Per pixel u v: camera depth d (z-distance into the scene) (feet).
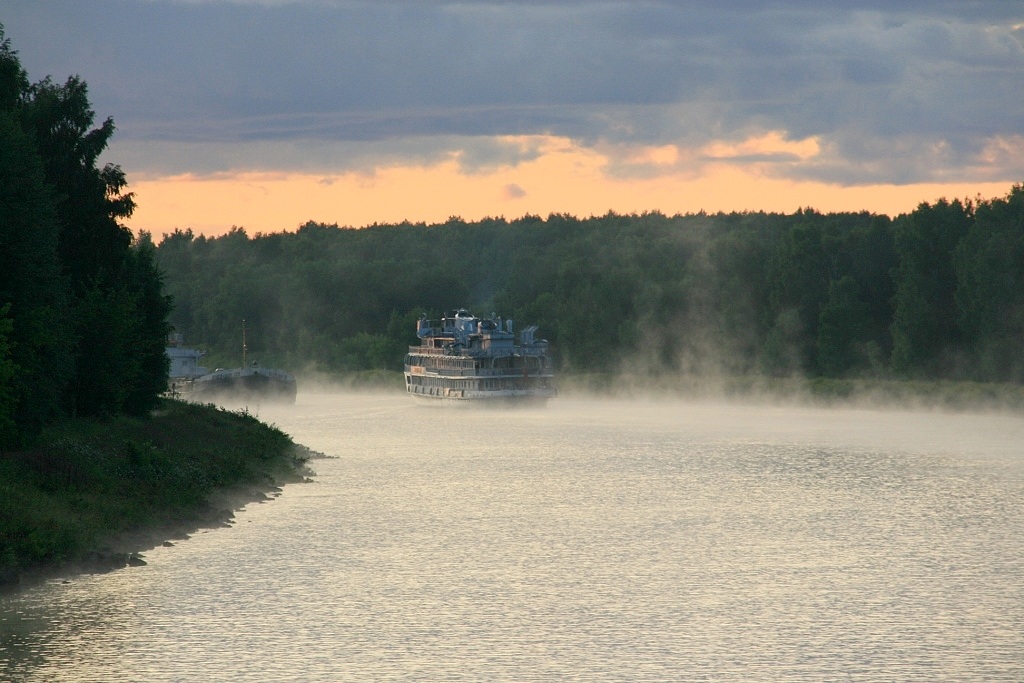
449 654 242.99
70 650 241.14
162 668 231.71
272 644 247.91
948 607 281.13
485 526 387.75
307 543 350.64
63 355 401.08
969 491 475.72
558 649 246.68
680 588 299.58
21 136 386.11
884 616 272.92
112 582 292.20
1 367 343.26
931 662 238.89
